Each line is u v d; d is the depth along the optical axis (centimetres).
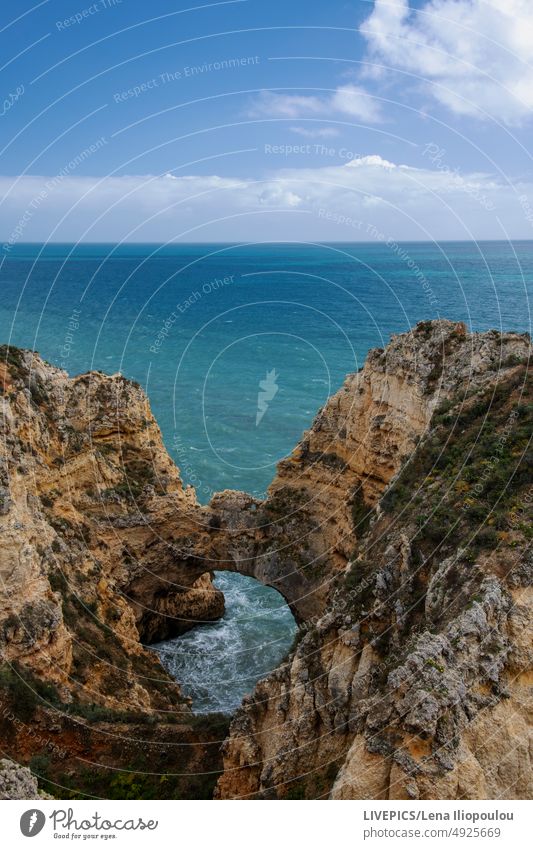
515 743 2067
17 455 3547
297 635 3647
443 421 3603
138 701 3525
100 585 4031
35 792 2220
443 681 2084
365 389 4425
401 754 2008
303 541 4612
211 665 4669
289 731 2700
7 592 3102
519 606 2331
